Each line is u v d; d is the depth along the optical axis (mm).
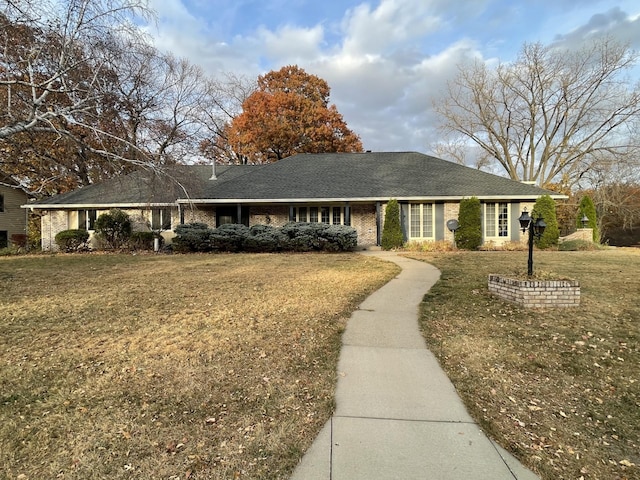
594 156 27234
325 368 3869
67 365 3885
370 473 2311
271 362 3982
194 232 15828
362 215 18594
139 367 3840
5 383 3479
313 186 18125
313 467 2373
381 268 10570
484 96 30859
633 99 25594
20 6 9773
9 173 22766
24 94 11914
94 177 19109
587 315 5547
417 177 18656
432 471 2336
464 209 16422
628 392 3434
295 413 3020
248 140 30781
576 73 27672
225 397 3264
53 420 2889
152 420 2908
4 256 15328
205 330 4984
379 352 4297
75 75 11070
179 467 2379
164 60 12836
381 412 3041
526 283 6000
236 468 2371
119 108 12789
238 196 17359
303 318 5543
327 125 32188
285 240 15578
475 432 2779
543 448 2617
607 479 2324
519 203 17234
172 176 13562
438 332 4977
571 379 3689
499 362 4066
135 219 18828
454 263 11328
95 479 2273
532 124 30391
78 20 10492
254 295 7070
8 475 2299
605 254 13711
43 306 6258
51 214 19406
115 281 8656
